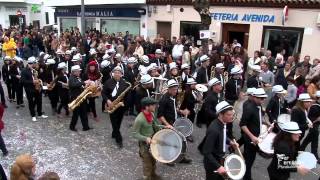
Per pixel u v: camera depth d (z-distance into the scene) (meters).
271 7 16.38
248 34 17.48
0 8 39.34
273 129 7.30
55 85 11.43
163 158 6.24
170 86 7.69
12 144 8.96
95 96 10.31
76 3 26.97
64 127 10.40
